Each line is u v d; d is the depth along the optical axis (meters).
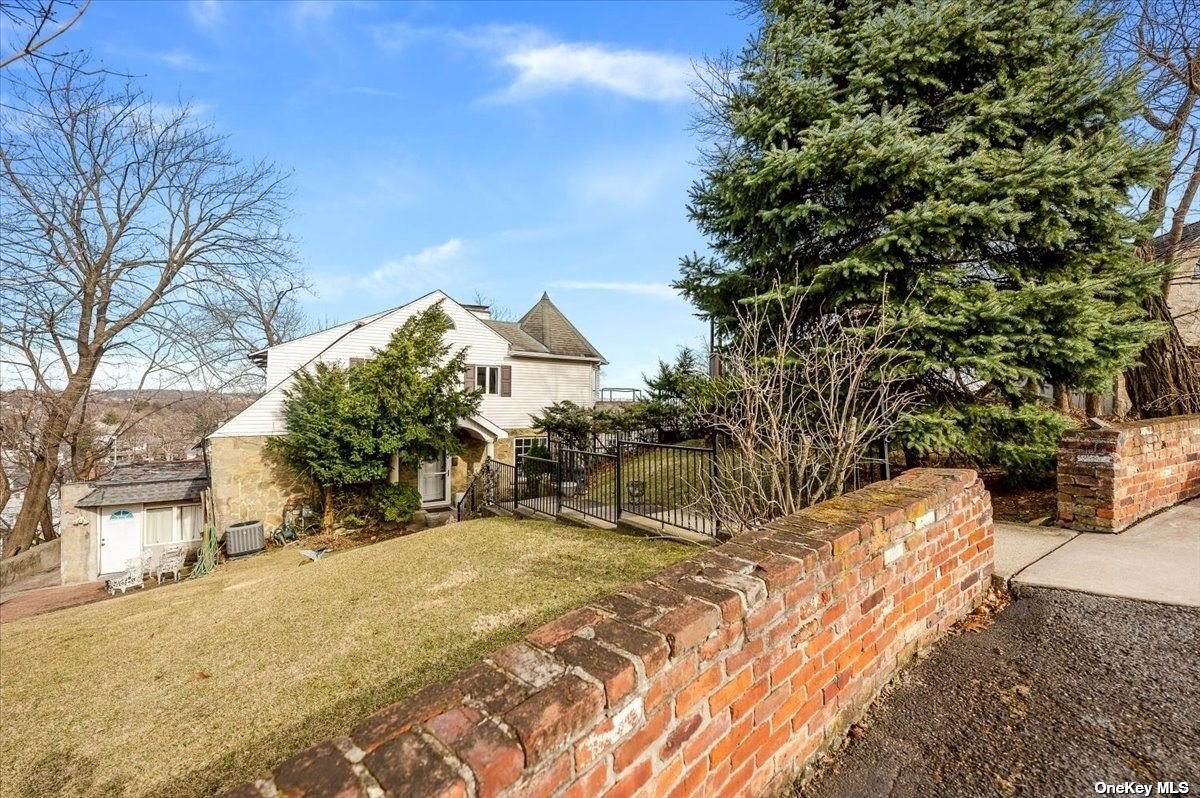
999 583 3.13
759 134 6.08
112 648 5.01
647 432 13.36
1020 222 5.25
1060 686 2.13
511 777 1.00
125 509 13.35
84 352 15.46
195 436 22.20
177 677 4.09
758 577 1.69
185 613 5.93
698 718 1.43
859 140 5.13
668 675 1.35
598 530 6.88
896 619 2.31
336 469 11.84
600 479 9.56
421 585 5.46
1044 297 4.96
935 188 5.31
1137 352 5.50
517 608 4.52
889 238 5.30
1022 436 5.46
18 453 15.73
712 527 5.62
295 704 3.42
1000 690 2.15
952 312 5.31
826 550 1.92
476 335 16.95
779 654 1.71
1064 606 2.79
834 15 6.31
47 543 15.25
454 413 12.97
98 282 15.65
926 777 1.74
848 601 2.03
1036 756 1.77
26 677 4.50
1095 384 5.46
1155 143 5.50
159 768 2.96
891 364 5.52
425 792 0.92
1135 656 2.28
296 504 12.90
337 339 14.52
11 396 15.11
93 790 2.84
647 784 1.29
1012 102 5.27
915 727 1.98
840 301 5.80
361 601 5.24
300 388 12.26
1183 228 8.41
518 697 1.15
